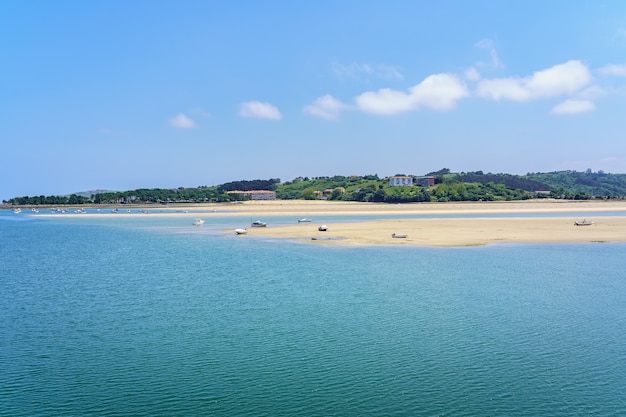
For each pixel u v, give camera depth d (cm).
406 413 1967
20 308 3538
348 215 15575
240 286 4181
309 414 1962
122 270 5191
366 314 3266
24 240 9038
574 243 6931
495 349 2620
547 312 3291
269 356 2547
